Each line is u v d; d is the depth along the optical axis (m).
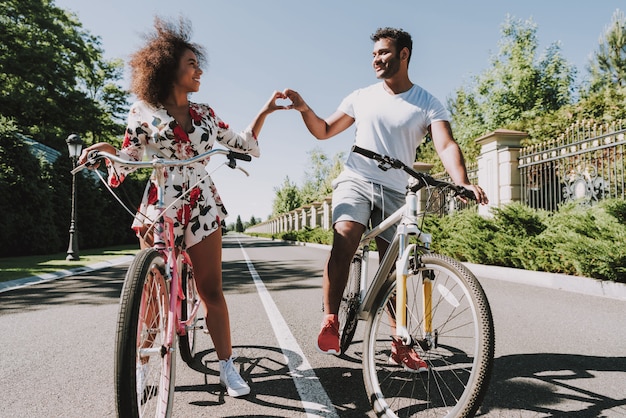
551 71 35.12
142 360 1.85
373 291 2.43
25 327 4.27
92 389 2.56
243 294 6.15
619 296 5.40
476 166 11.86
